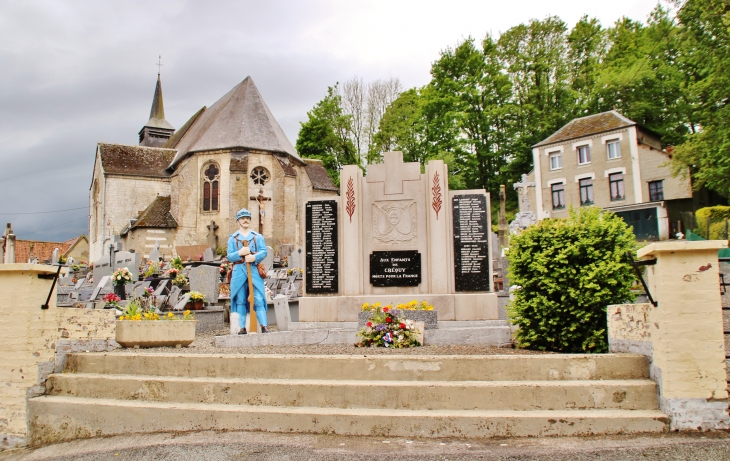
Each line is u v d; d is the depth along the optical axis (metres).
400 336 8.44
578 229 7.88
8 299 6.86
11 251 24.06
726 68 25.62
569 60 51.78
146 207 47.34
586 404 5.45
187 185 43.59
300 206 46.88
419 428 5.34
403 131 48.62
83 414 6.32
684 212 36.12
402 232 11.63
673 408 5.12
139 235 42.53
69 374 6.97
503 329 8.87
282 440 5.34
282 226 43.22
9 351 6.75
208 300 15.30
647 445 4.77
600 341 7.48
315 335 9.38
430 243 11.42
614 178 39.12
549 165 42.06
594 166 39.84
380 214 11.75
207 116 50.31
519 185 28.09
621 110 45.19
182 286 19.22
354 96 55.16
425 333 8.85
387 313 8.80
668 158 37.06
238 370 6.47
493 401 5.55
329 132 54.38
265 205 42.47
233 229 41.66
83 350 7.54
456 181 46.03
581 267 7.70
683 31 28.48
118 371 6.93
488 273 11.26
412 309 9.54
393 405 5.69
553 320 7.66
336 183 53.38
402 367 6.08
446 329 8.94
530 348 8.05
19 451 6.24
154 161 49.34
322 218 11.84
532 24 51.44
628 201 38.22
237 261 10.23
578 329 7.62
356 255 11.56
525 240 8.20
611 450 4.70
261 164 43.34
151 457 5.21
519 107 49.53
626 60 47.34
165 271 24.17
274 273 22.31
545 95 49.91
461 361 5.98
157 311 13.47
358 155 55.00
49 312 7.04
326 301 11.46
